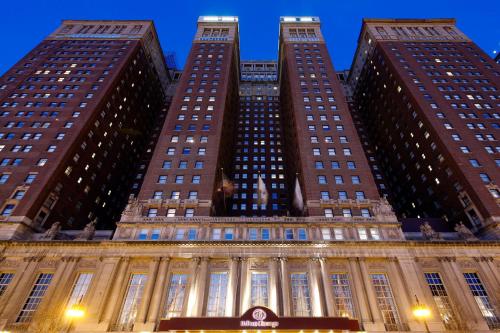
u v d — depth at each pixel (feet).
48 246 126.21
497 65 237.25
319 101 212.43
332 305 108.88
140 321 104.32
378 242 124.57
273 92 356.59
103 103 211.41
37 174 157.48
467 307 108.78
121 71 240.73
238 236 131.13
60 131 182.29
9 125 183.83
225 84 233.96
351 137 184.75
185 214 144.36
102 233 140.97
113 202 221.46
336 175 162.81
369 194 152.46
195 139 185.06
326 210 145.07
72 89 215.92
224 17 336.49
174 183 159.02
